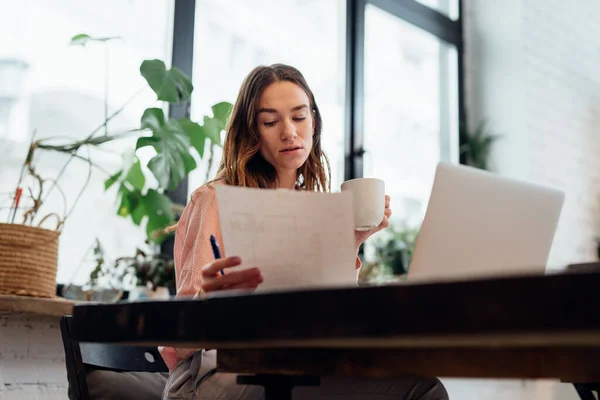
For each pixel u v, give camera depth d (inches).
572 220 165.9
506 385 149.9
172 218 99.3
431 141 165.5
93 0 108.0
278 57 135.3
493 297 27.3
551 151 165.2
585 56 178.1
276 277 41.2
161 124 98.2
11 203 95.0
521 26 165.5
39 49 101.0
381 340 30.1
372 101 154.2
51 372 93.1
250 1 131.2
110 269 98.0
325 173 73.7
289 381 40.7
